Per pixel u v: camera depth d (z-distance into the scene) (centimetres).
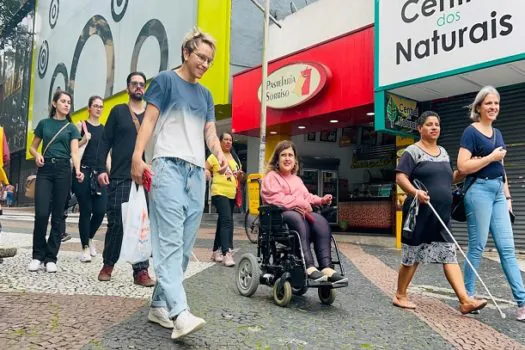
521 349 320
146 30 1858
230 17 1423
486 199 411
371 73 989
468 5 785
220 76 1421
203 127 336
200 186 326
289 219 417
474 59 775
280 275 428
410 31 865
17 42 3541
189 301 418
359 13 1150
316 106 1112
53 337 299
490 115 419
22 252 664
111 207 486
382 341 326
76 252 694
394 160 1471
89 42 2369
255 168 1756
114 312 363
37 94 3027
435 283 548
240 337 318
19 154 3622
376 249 933
